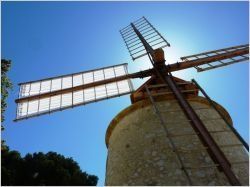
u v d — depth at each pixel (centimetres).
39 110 921
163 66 942
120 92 925
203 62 971
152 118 804
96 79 988
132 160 739
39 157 1688
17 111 916
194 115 725
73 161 1808
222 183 630
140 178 686
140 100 888
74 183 1608
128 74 963
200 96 852
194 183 634
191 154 697
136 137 787
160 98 844
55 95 952
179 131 750
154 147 734
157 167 688
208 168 662
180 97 786
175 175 658
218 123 800
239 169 681
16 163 1595
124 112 869
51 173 1600
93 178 1739
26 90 963
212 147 643
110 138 895
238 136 643
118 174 744
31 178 1555
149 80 918
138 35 1082
